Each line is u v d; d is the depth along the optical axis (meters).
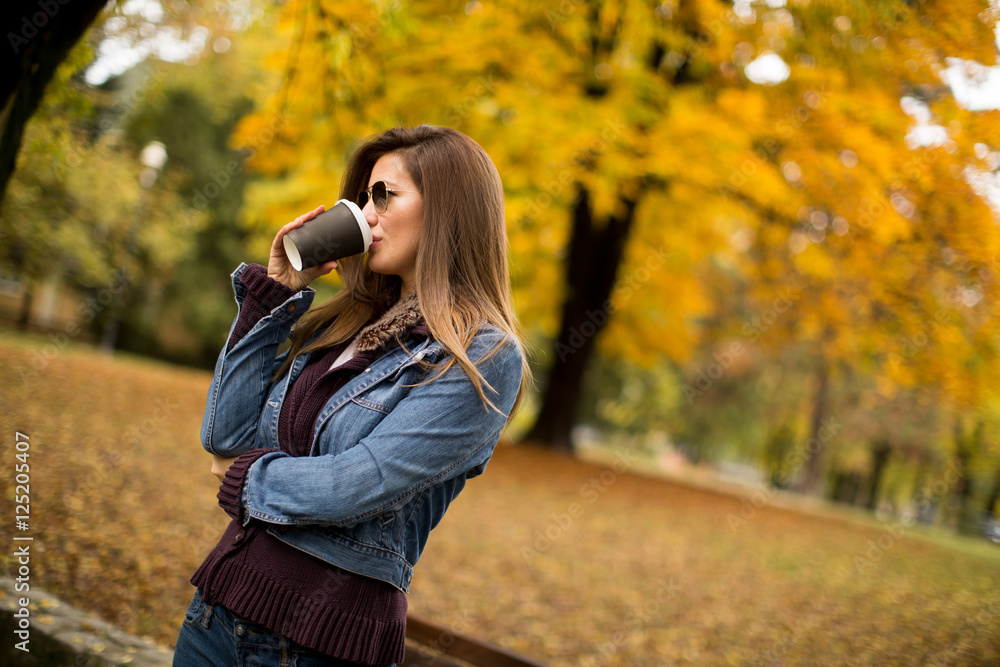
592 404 26.06
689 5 7.57
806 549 8.50
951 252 7.90
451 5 6.83
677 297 15.10
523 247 13.54
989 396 8.84
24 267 14.51
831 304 10.23
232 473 1.27
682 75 9.30
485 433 1.28
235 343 1.42
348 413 1.29
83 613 3.11
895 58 6.84
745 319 18.00
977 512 15.23
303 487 1.20
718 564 7.07
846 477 30.12
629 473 12.52
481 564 5.90
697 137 7.66
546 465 11.62
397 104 6.53
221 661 1.29
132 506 5.05
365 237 1.37
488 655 3.03
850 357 10.80
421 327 1.33
